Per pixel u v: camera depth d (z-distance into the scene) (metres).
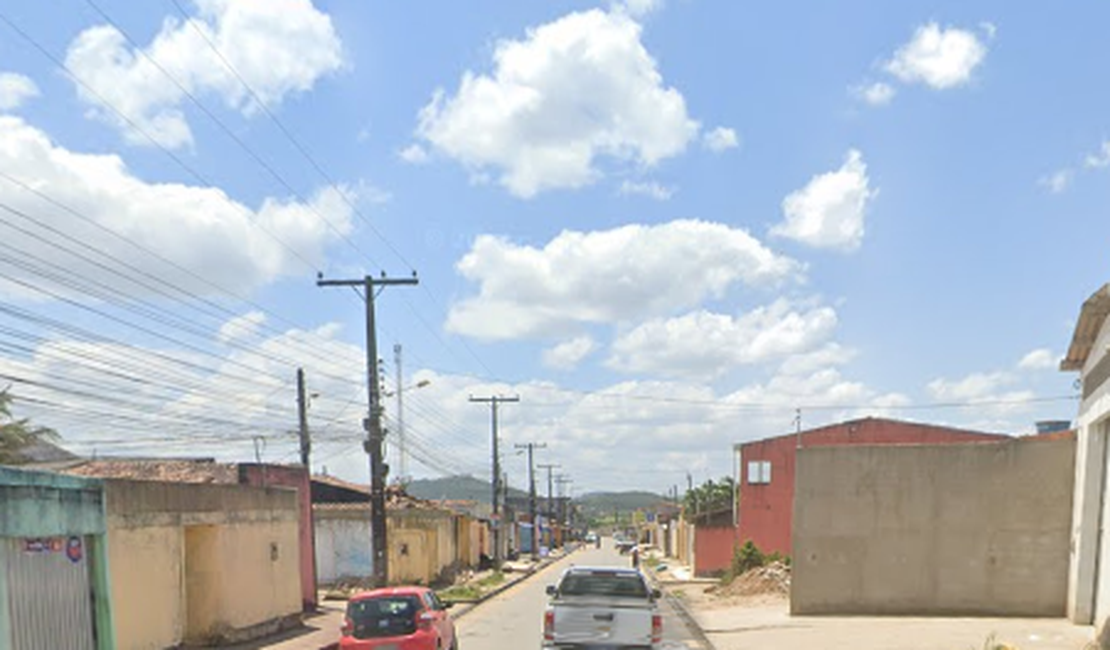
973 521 19.59
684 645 18.19
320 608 25.16
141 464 26.14
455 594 32.34
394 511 34.28
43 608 11.25
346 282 24.27
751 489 40.78
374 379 24.25
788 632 17.92
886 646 15.02
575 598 13.20
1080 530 17.48
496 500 55.88
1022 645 14.50
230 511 17.78
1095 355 16.16
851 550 20.27
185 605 16.41
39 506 11.22
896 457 20.22
